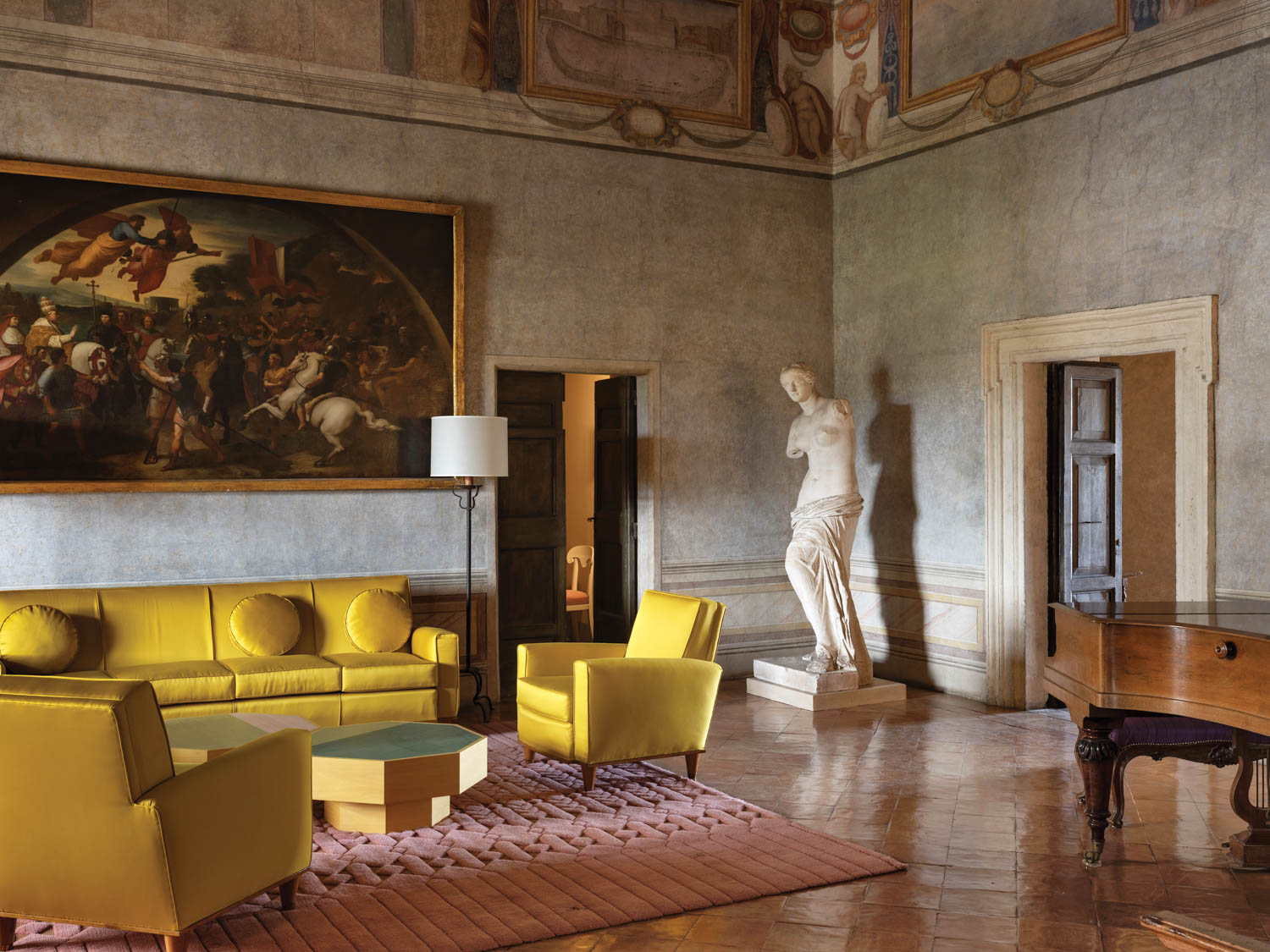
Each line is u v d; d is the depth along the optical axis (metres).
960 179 7.46
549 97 7.42
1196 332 5.97
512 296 7.31
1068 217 6.73
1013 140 7.09
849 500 7.36
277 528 6.63
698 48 7.97
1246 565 5.78
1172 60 6.12
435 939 3.50
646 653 5.77
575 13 7.51
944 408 7.61
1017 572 7.08
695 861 4.23
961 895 3.91
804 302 8.42
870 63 8.20
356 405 6.84
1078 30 6.68
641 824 4.69
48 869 3.20
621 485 8.14
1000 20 7.18
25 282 6.02
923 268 7.77
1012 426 7.10
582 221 7.54
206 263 6.45
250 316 6.55
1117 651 3.98
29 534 6.03
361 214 6.84
